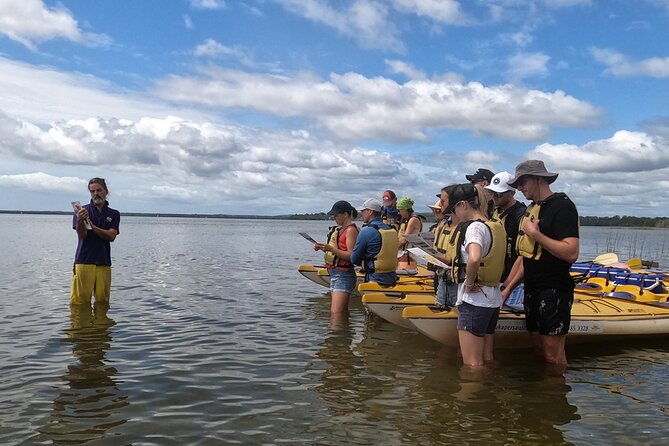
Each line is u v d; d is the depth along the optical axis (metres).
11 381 5.01
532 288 5.36
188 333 7.11
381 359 5.91
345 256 8.26
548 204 5.07
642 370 5.57
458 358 5.95
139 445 3.70
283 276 14.27
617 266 9.77
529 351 6.17
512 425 4.11
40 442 3.71
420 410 4.39
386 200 10.57
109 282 9.10
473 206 5.18
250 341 6.72
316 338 6.91
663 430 4.04
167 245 29.64
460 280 5.23
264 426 4.05
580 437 3.90
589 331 6.40
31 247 24.84
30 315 8.11
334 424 4.10
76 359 5.77
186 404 4.49
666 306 7.15
